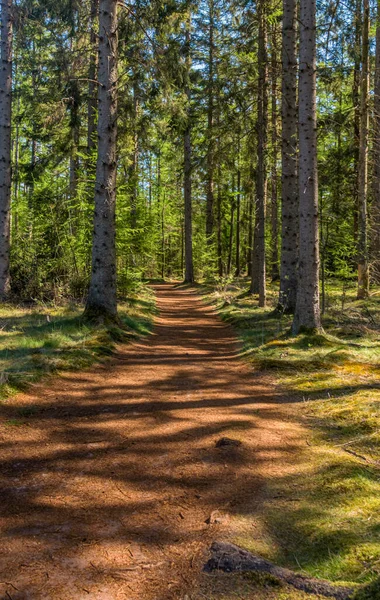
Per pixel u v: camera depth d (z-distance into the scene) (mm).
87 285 14633
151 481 3727
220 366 8000
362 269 14828
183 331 12289
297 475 3783
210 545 2807
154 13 12609
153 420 5133
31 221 15938
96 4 15367
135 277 16234
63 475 3799
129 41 12727
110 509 3285
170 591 2414
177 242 45562
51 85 15422
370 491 3377
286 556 2691
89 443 4473
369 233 15000
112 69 10055
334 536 2811
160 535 2961
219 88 14156
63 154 17562
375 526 2881
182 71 12531
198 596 2363
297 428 4918
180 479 3760
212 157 14820
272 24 14711
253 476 3791
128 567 2625
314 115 8695
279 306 12914
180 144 26484
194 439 4598
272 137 15906
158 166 39125
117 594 2395
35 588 2428
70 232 15430
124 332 9992
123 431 4797
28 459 4059
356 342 9000
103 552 2766
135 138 17391
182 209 42781
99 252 10148
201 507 3316
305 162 8758
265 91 14102
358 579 2365
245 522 3082
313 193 8883
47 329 9109
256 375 7301
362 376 6566
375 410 5043
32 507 3281
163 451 4312
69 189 15211
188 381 6883
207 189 28000
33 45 21359
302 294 9070
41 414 5137
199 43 19906
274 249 23438
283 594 2314
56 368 6703
